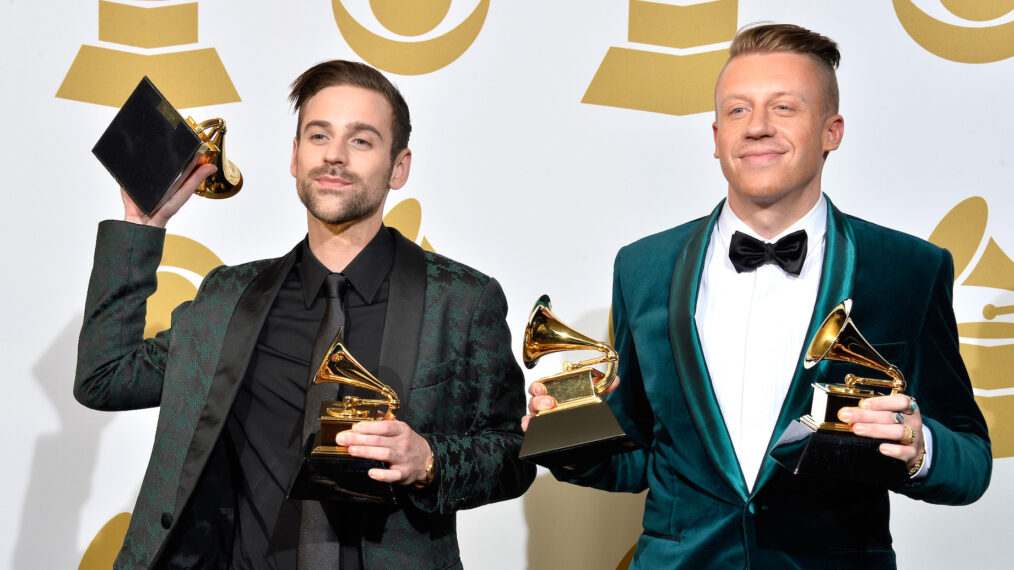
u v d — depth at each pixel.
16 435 2.71
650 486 1.98
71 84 2.75
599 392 1.87
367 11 2.76
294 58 2.77
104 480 2.72
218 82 2.77
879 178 2.65
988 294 2.62
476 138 2.74
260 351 2.00
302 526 1.86
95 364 2.02
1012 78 2.62
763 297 1.95
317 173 2.00
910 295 1.87
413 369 1.95
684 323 1.92
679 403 1.91
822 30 2.67
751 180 1.89
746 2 2.69
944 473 1.76
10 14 2.75
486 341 2.05
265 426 1.95
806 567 1.76
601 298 2.72
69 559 2.70
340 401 1.84
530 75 2.74
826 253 1.90
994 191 2.62
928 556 2.63
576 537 2.75
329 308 1.97
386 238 2.12
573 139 2.73
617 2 2.72
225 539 1.99
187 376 2.00
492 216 2.74
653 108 2.71
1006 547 2.60
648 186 2.71
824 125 1.93
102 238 2.05
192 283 2.76
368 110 2.03
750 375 1.91
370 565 1.86
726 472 1.80
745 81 1.92
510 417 2.07
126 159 2.02
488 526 2.75
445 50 2.75
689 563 1.83
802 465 1.62
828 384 1.71
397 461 1.75
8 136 2.74
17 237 2.73
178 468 1.94
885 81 2.65
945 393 1.88
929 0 2.65
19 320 2.72
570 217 2.73
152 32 2.78
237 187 2.22
